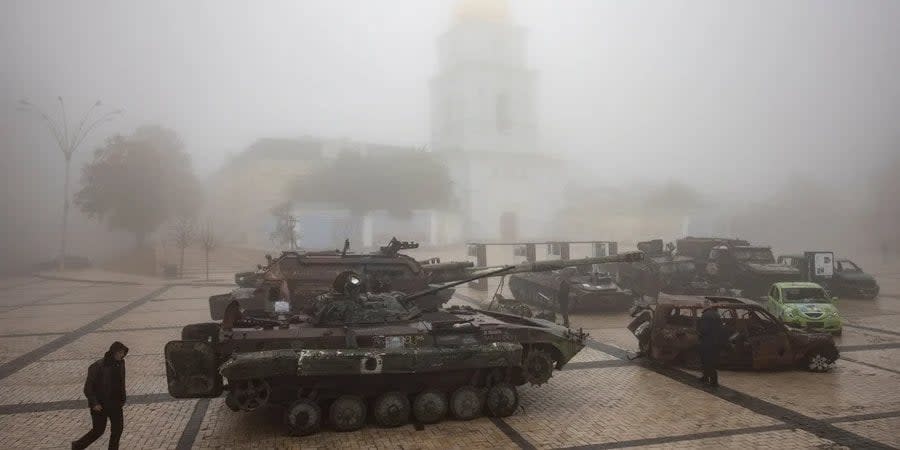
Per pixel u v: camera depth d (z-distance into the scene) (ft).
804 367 36.88
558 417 28.37
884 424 27.02
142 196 137.90
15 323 58.75
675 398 31.32
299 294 45.65
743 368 37.63
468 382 28.55
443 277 52.42
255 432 26.50
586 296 60.85
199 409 29.84
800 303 49.03
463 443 24.99
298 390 26.21
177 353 25.82
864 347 43.11
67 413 29.35
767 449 24.07
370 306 29.25
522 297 73.10
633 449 24.22
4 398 32.01
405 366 25.99
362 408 26.63
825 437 25.40
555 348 30.71
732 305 37.19
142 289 94.63
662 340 37.81
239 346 26.07
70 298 82.69
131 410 29.68
